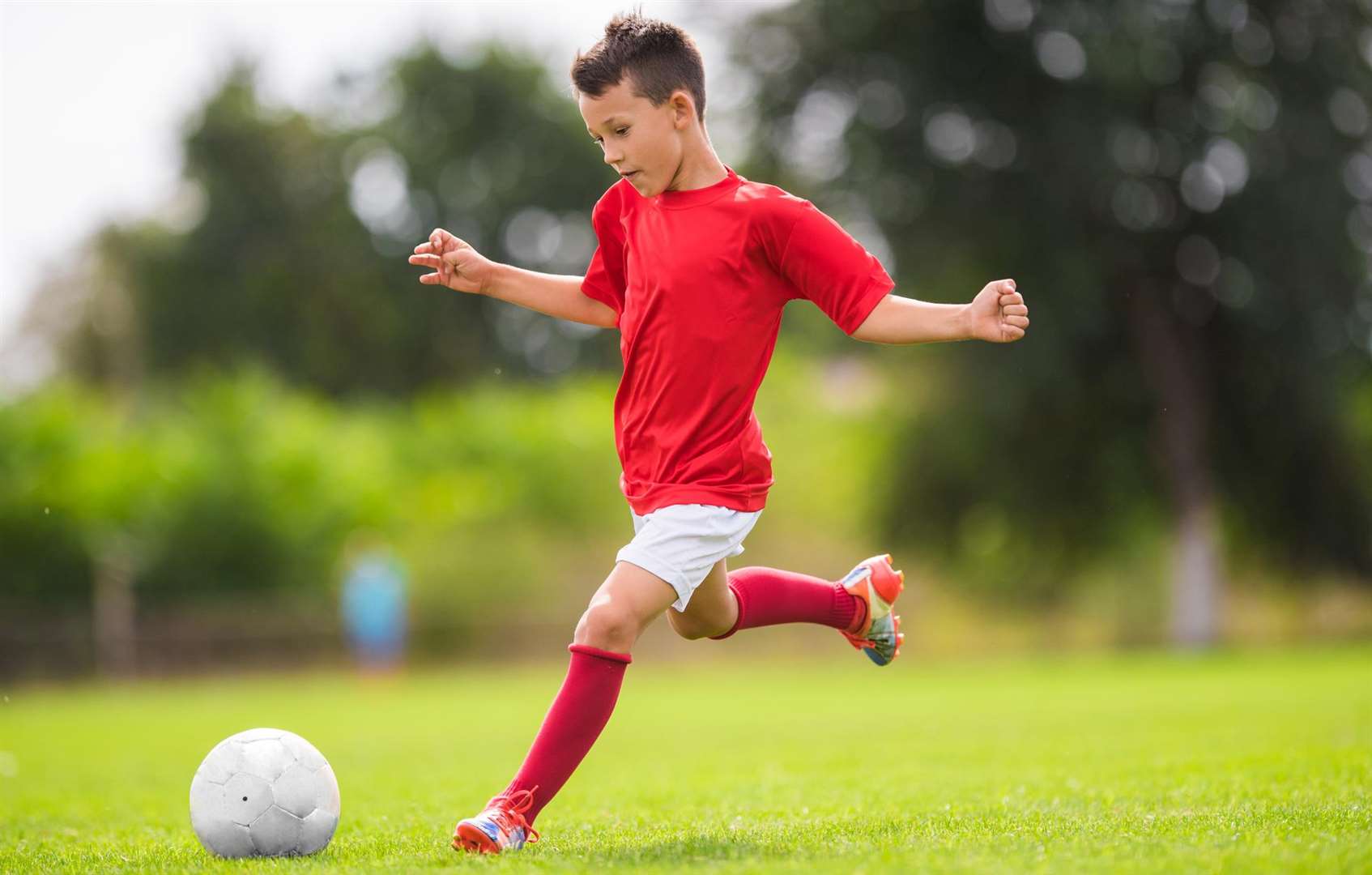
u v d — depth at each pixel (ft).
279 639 117.08
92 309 226.58
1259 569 129.39
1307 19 107.55
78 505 111.65
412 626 120.16
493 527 130.00
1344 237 107.04
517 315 235.81
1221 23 106.52
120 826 25.67
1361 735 36.52
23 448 112.68
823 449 138.51
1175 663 102.68
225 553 116.67
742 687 88.02
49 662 111.04
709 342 19.74
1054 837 18.89
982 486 123.03
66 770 41.88
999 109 108.88
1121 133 106.01
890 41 110.52
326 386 221.66
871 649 23.65
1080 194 106.73
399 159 233.35
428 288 226.38
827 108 115.55
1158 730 42.37
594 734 19.30
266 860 19.10
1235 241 108.88
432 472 137.69
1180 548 119.96
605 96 19.57
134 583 114.93
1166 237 113.29
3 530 109.60
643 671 117.60
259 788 19.35
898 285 114.83
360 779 35.04
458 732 54.95
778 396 144.77
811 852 17.92
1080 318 107.76
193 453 119.03
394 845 20.44
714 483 19.77
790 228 19.65
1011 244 108.88
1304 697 57.93
